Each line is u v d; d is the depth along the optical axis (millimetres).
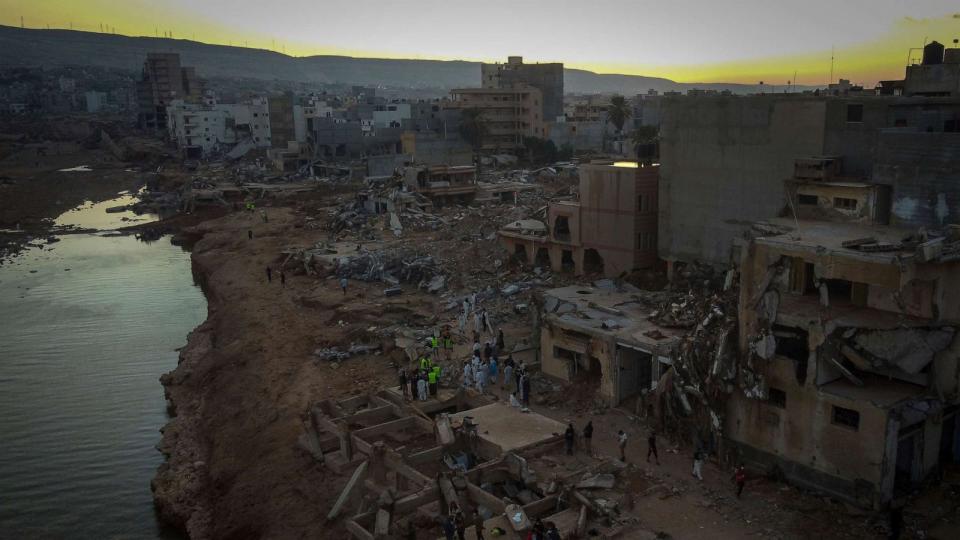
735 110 45969
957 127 37688
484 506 29219
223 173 155625
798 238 32125
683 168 50062
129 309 70312
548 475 31516
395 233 85062
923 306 28750
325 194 123750
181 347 59062
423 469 33656
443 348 47438
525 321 52469
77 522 35812
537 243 63406
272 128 179125
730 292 37219
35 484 39062
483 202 103875
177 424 44469
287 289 66688
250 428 40656
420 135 143750
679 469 31875
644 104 177500
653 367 36531
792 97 42812
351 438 34875
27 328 64625
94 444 43188
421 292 62625
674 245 51750
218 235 95438
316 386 43562
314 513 31938
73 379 52906
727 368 32125
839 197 39312
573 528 26953
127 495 38000
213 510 35000
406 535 28516
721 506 28875
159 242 102500
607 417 37469
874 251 28953
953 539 25938
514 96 156000
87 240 103562
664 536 26703
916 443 29031
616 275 56375
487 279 63531
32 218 119688
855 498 28625
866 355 29031
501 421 36156
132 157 198375
